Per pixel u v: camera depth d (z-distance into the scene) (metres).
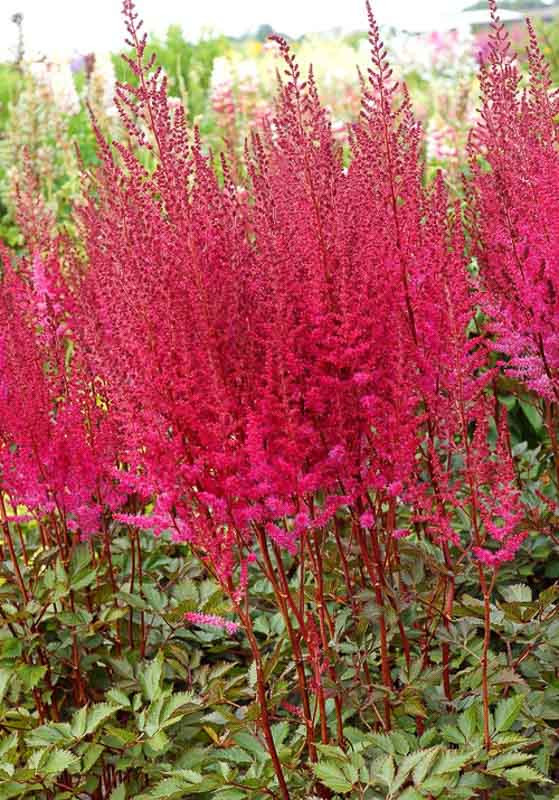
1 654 2.68
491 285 3.08
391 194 2.40
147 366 2.10
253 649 2.20
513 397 4.17
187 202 2.20
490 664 2.43
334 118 8.10
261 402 2.06
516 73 2.93
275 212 2.43
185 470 2.06
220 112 7.64
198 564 3.04
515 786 2.36
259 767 2.39
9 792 2.45
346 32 11.33
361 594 2.47
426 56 9.25
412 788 2.08
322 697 2.30
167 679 3.08
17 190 3.88
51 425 2.62
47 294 2.89
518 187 2.73
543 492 3.35
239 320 2.24
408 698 2.34
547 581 3.42
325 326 2.17
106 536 2.86
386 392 2.30
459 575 2.54
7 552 3.26
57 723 2.51
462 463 3.19
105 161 2.53
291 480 2.09
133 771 2.73
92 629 2.68
